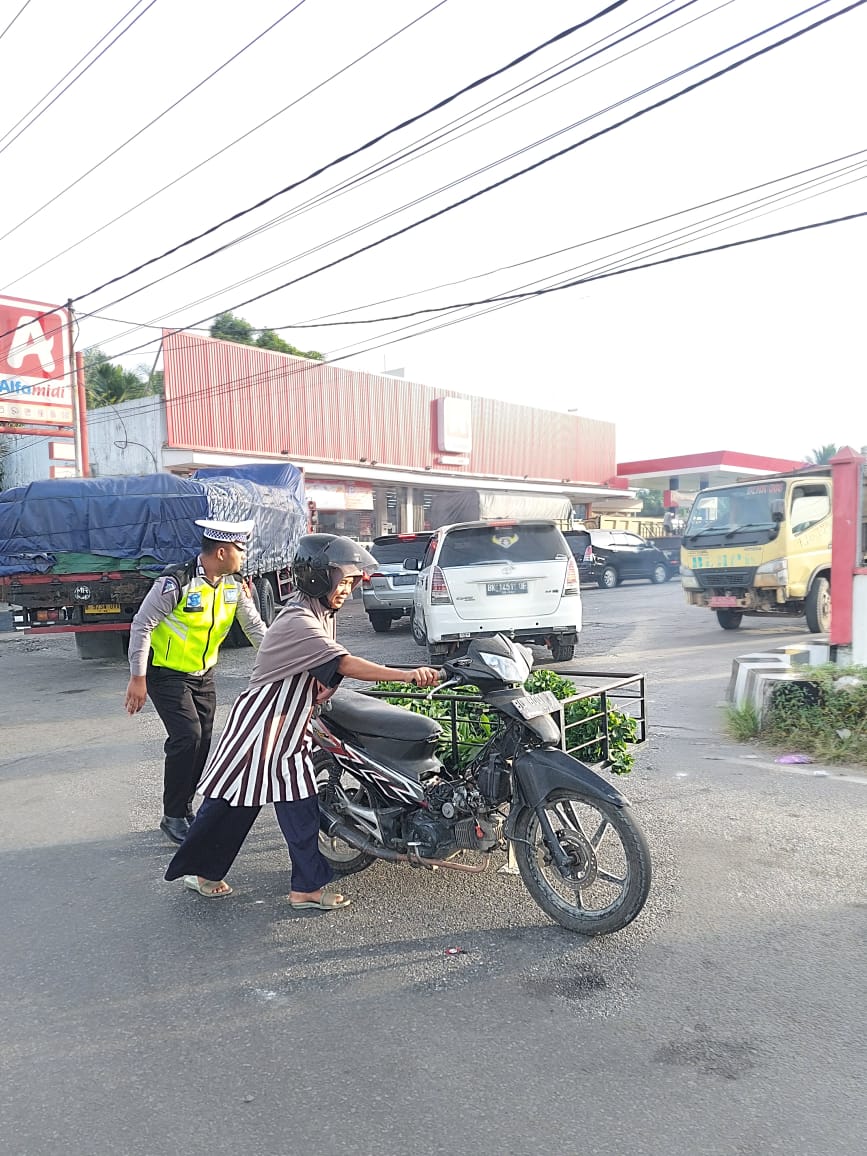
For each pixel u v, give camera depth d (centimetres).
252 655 1308
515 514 2905
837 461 872
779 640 1279
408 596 1508
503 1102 278
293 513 1684
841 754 645
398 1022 326
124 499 1127
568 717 480
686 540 1421
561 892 434
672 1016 322
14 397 2364
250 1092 288
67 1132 271
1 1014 343
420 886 450
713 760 658
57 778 687
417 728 427
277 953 385
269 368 2709
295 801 416
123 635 1325
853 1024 313
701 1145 255
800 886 429
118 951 393
